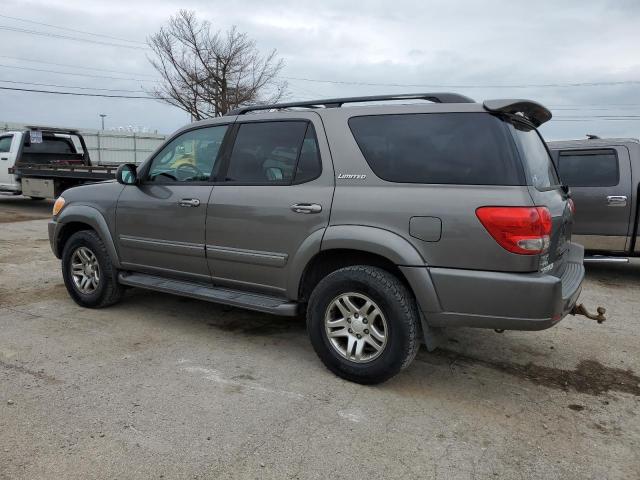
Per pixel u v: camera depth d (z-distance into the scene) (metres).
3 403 3.21
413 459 2.74
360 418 3.14
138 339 4.38
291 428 3.00
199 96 26.70
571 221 4.13
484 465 2.71
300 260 3.70
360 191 3.49
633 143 6.75
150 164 4.74
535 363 4.11
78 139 16.12
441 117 3.38
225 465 2.64
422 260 3.25
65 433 2.89
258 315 5.10
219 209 4.10
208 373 3.72
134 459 2.67
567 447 2.91
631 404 3.45
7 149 14.80
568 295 3.27
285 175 3.86
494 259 3.09
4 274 6.68
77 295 5.20
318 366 3.89
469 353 4.27
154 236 4.57
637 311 5.64
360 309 3.51
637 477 2.65
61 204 5.30
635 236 6.69
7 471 2.55
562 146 7.16
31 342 4.25
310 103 3.94
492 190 3.12
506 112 3.33
